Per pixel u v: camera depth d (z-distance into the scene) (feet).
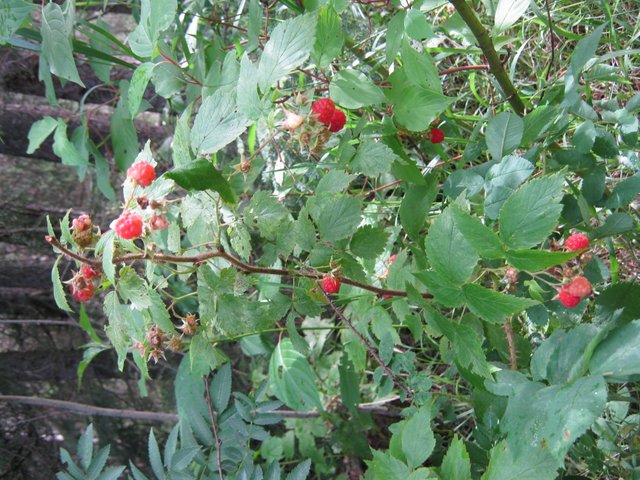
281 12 1.84
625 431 1.36
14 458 3.02
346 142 1.17
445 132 1.64
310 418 2.23
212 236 1.11
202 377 1.59
